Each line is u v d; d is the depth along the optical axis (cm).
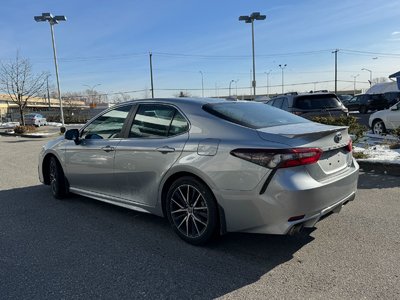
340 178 391
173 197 434
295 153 353
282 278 343
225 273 357
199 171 395
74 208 579
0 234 473
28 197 655
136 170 469
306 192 349
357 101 3347
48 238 456
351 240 423
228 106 451
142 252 409
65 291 330
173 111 451
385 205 545
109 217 531
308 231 453
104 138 530
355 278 339
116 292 327
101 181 530
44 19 2669
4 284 345
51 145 632
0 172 930
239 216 376
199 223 415
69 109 5309
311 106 1122
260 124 410
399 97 3222
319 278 341
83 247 426
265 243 423
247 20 2794
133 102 507
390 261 370
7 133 2678
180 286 335
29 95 3281
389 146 991
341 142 409
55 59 2788
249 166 364
